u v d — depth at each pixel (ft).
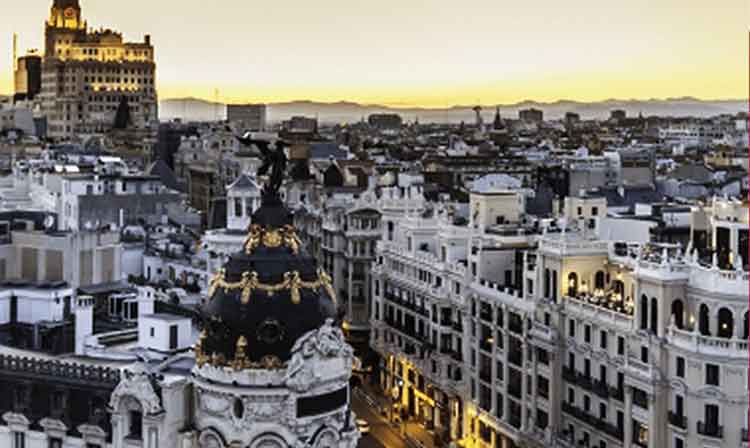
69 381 305.32
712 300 379.76
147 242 591.78
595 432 434.71
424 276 603.26
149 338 337.52
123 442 278.46
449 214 636.07
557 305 460.55
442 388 566.77
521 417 490.49
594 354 437.17
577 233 491.31
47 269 431.43
